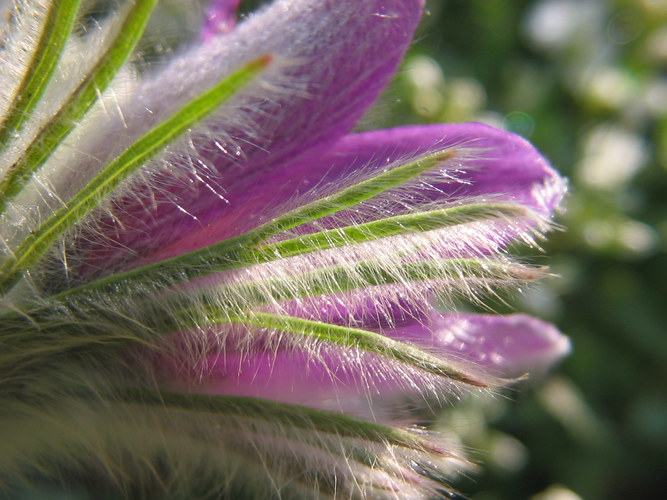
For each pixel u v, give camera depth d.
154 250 0.05
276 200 0.05
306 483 0.06
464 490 0.12
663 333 0.14
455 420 0.11
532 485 0.13
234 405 0.05
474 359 0.06
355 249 0.05
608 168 0.14
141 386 0.05
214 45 0.05
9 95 0.05
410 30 0.06
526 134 0.14
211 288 0.05
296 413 0.05
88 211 0.05
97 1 0.05
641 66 0.15
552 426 0.13
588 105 0.15
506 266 0.05
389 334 0.05
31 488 0.06
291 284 0.05
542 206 0.06
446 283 0.05
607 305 0.14
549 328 0.06
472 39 0.15
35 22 0.05
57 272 0.05
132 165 0.05
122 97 0.05
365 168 0.06
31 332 0.05
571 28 0.15
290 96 0.05
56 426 0.06
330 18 0.05
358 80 0.05
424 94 0.11
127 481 0.06
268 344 0.05
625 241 0.13
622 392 0.14
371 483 0.06
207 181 0.05
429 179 0.05
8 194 0.05
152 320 0.05
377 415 0.06
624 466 0.13
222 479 0.06
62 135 0.05
